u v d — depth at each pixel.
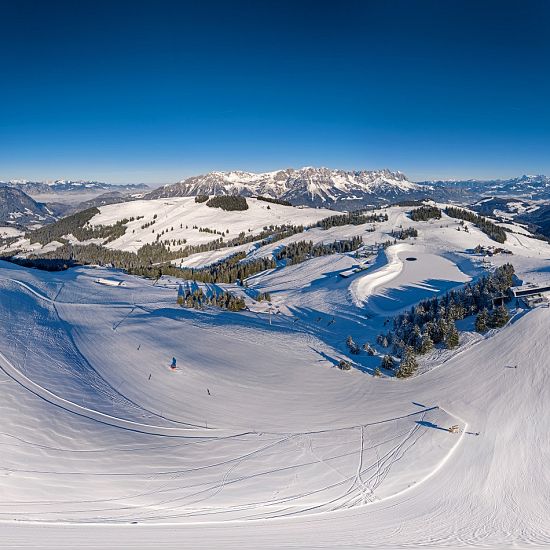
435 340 57.19
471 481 32.75
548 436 36.72
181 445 37.75
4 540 25.94
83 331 69.94
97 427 39.78
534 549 26.50
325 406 44.97
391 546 26.50
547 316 53.38
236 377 52.66
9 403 41.59
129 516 28.59
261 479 32.97
